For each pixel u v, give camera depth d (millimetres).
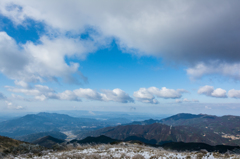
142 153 16094
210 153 13883
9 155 16188
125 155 14758
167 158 13500
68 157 14203
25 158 15008
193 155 14195
